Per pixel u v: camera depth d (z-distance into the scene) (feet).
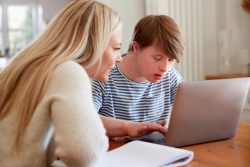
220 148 3.83
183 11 10.32
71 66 2.74
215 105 3.88
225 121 4.05
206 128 3.93
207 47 10.84
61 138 2.48
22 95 2.79
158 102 5.27
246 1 10.15
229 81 3.92
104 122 4.44
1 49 16.46
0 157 2.76
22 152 2.72
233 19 10.52
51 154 2.94
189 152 3.41
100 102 4.93
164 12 10.05
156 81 4.65
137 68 4.89
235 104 4.07
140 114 5.17
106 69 3.29
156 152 3.42
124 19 10.32
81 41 2.92
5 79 2.89
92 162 2.53
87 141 2.47
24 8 16.46
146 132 4.23
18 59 2.97
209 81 3.76
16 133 2.76
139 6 10.38
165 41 4.28
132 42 4.78
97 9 3.10
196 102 3.73
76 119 2.49
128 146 3.66
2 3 16.44
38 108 2.65
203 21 10.71
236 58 10.62
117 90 4.99
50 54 2.88
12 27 16.58
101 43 2.99
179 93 3.62
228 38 10.30
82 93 2.63
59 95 2.58
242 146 3.90
